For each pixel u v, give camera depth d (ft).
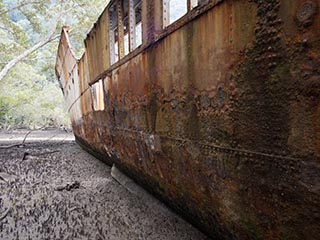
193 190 10.66
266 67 6.26
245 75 6.89
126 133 16.97
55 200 18.66
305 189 5.68
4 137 87.86
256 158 6.86
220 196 8.86
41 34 85.51
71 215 15.80
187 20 9.13
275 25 5.95
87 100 29.71
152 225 13.92
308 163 5.53
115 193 19.60
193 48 8.99
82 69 30.94
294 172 5.88
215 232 10.78
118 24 17.08
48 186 22.43
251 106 6.81
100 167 30.19
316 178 5.41
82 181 23.71
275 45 6.00
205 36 8.32
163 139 11.84
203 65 8.54
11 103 93.81
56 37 84.79
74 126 49.03
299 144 5.67
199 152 9.30
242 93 7.04
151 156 13.75
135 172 18.06
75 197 19.15
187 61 9.41
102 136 24.73
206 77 8.43
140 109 14.12
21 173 28.09
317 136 5.29
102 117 23.18
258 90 6.55
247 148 7.09
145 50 12.87
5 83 90.17
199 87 8.85
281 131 6.07
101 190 20.57
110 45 18.92
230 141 7.70
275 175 6.38
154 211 15.69
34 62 101.55
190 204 11.71
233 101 7.38
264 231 7.27
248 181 7.27
